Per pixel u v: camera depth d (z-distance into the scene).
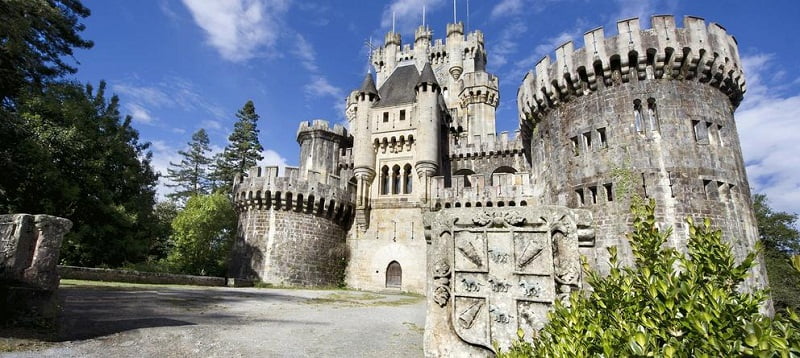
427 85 40.97
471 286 8.16
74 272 21.02
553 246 7.89
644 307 4.41
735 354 3.12
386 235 38.88
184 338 9.83
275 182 36.66
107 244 29.16
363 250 39.06
